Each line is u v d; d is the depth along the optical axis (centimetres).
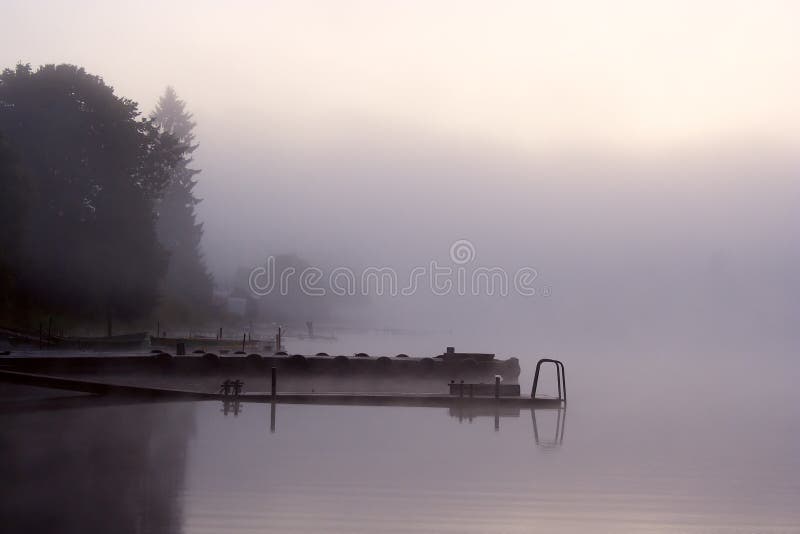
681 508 1153
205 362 2939
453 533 995
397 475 1335
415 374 3120
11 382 2317
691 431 1989
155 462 1377
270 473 1316
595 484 1300
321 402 2448
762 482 1345
